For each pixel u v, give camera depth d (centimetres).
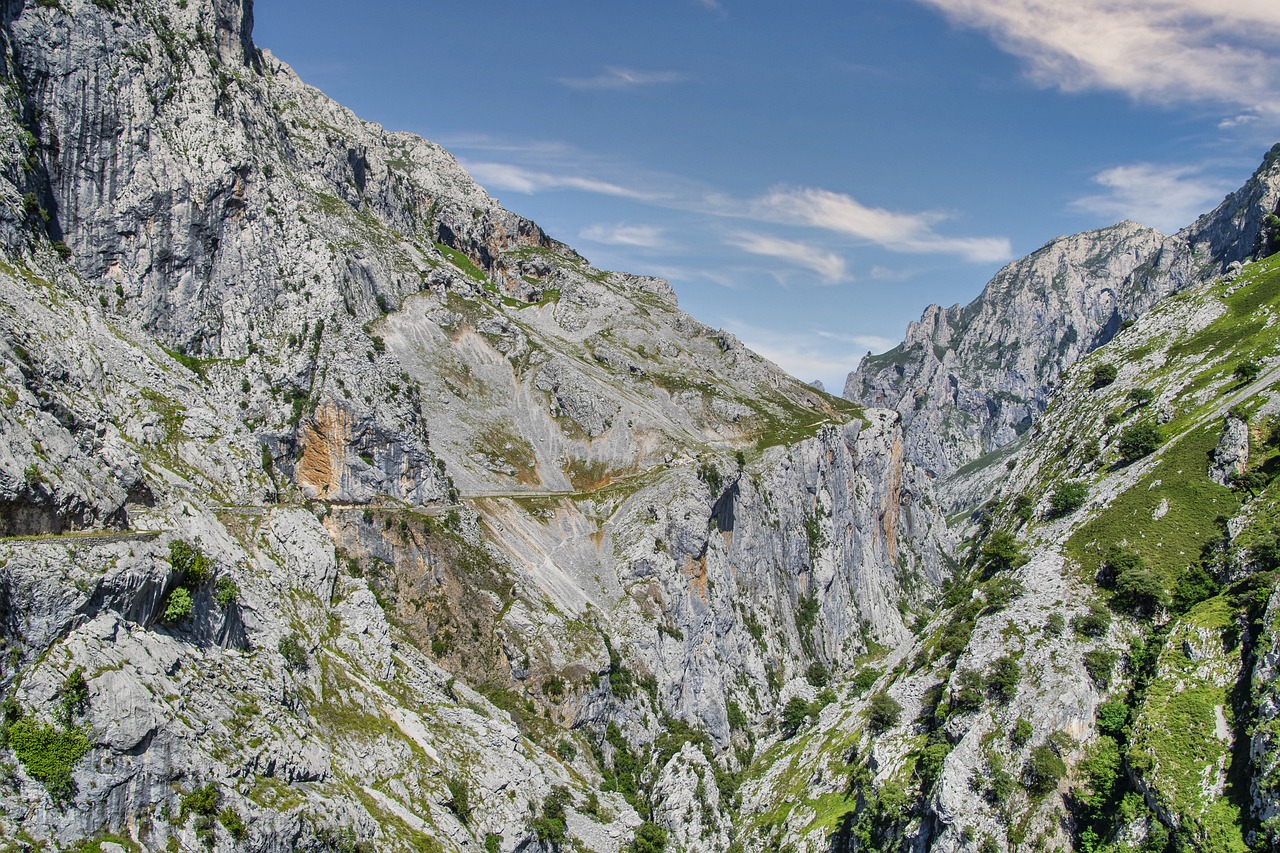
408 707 10975
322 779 8475
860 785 11525
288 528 11069
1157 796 8656
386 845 8438
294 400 16062
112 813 6425
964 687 10881
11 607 6341
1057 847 9375
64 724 6300
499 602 15362
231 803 7156
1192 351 14875
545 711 14450
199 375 15550
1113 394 15625
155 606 7581
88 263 14925
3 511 6919
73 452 8012
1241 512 10931
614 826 12544
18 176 13025
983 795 9925
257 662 8675
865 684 16700
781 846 12350
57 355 9906
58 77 14662
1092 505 12825
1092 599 11188
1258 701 8512
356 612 11375
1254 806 7931
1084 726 10019
